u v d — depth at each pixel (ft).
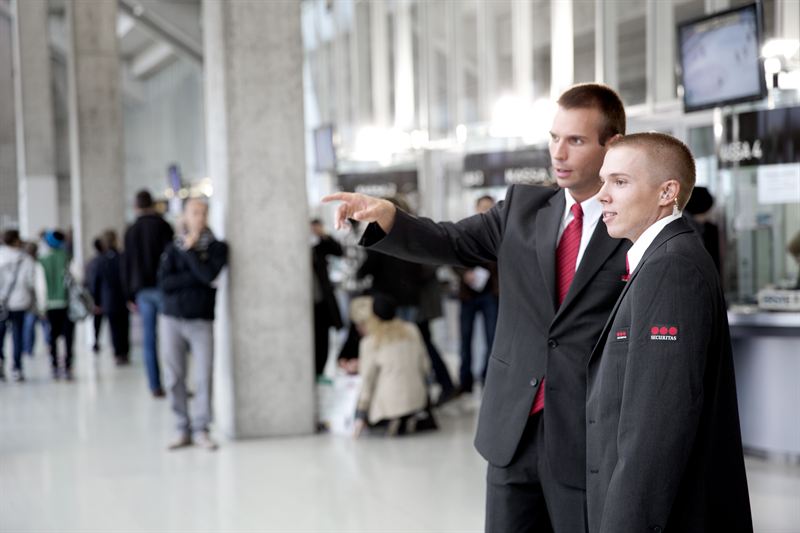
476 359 31.27
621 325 5.91
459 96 36.29
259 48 19.43
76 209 44.91
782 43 17.43
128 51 102.17
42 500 15.19
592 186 6.94
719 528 5.77
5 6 95.14
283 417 19.81
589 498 6.12
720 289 5.81
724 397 5.83
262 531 13.33
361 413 19.40
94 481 16.35
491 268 23.32
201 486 15.85
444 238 7.50
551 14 31.45
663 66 26.53
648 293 5.64
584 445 6.70
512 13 33.32
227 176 19.39
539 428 7.00
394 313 19.80
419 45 38.70
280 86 19.58
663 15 26.48
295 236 19.80
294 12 19.58
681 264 5.61
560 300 7.01
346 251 34.01
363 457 17.74
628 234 6.10
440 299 22.94
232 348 19.52
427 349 22.79
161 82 101.19
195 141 91.25
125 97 107.76
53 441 19.80
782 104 19.17
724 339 5.83
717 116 19.01
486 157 31.48
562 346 6.84
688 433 5.43
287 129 19.69
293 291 19.81
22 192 71.51
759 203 18.61
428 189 37.50
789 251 18.37
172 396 18.94
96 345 36.17
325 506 14.48
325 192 46.88
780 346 17.44
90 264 32.71
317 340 23.86
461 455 17.76
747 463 17.29
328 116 49.96
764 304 17.89
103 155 44.34
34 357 35.06
